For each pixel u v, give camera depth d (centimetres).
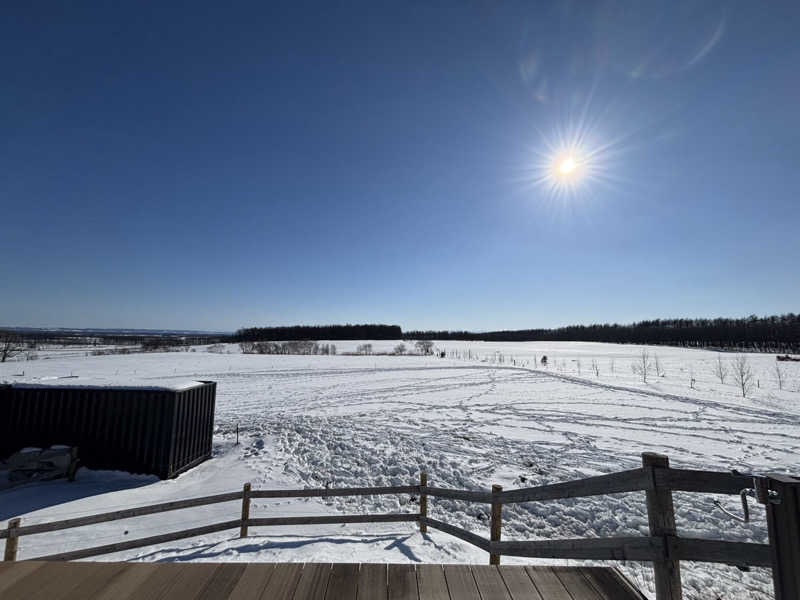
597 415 1453
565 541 283
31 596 218
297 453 990
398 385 2317
